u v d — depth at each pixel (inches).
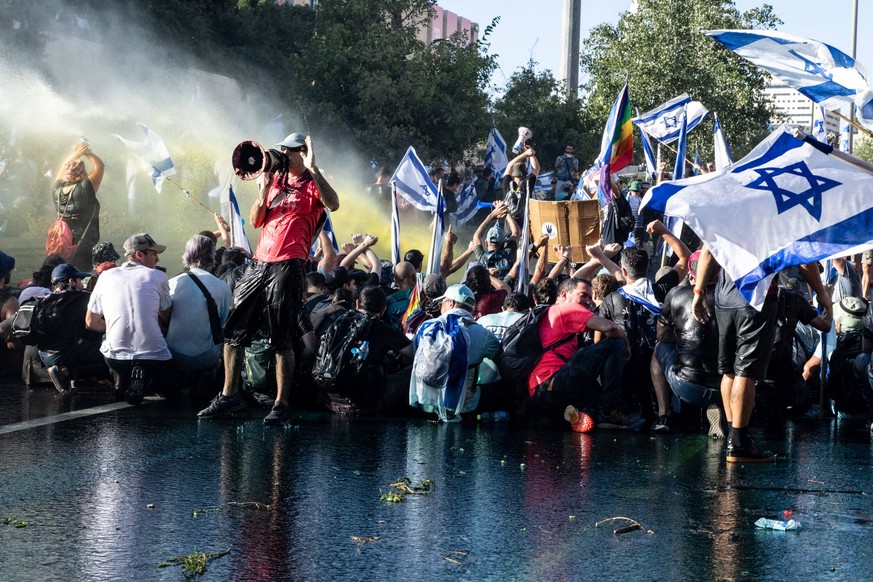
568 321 301.9
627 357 300.8
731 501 215.2
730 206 250.1
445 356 294.8
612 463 249.9
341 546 181.6
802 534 192.4
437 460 249.6
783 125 261.0
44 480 222.5
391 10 1132.5
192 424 287.3
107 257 365.7
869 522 200.7
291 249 282.5
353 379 303.4
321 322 310.7
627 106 463.2
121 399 323.9
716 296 258.2
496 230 432.1
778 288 254.1
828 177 251.0
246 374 311.9
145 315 311.9
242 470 234.7
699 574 169.8
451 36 1156.5
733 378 259.4
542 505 209.8
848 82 323.3
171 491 215.6
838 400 315.9
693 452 265.3
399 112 1074.1
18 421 287.3
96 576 164.6
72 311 330.3
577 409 295.3
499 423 303.3
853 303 332.8
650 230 341.4
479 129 1142.3
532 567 172.1
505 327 313.4
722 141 437.4
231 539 184.4
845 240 245.8
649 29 1389.0
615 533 191.3
